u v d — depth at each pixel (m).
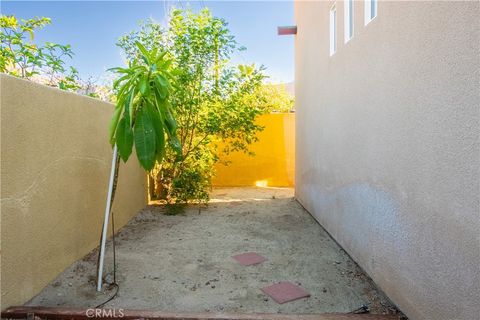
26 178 2.98
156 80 3.44
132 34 6.87
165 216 6.34
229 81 6.85
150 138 3.39
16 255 2.85
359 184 3.79
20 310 2.71
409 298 2.71
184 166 7.01
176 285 3.44
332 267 3.91
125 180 5.75
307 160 6.69
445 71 2.20
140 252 4.38
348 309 3.00
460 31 2.04
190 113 6.69
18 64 4.29
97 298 3.13
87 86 5.70
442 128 2.24
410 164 2.66
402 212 2.81
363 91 3.62
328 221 5.16
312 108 6.21
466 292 2.03
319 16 5.58
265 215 6.49
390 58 2.98
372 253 3.46
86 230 4.18
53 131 3.43
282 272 3.79
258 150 10.09
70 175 3.78
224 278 3.63
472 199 1.97
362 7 3.63
